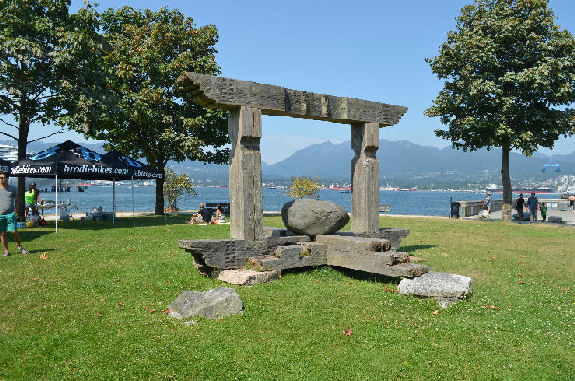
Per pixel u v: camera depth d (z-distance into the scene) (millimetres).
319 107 10570
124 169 19656
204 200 96625
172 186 35219
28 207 22016
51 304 7117
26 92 19750
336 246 9672
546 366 5234
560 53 22875
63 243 13531
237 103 9180
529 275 10234
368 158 11641
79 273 9195
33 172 17391
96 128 23719
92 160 18969
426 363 5246
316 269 9742
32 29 19250
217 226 19516
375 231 11711
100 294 7746
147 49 25422
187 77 8648
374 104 11641
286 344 5695
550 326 6578
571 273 10508
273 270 9023
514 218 28469
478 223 23000
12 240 14242
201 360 5195
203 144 26266
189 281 8680
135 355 5305
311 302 7453
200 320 6504
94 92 20672
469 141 25516
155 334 5945
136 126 26078
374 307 7297
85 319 6492
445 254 12914
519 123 24078
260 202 9570
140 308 7031
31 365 4996
